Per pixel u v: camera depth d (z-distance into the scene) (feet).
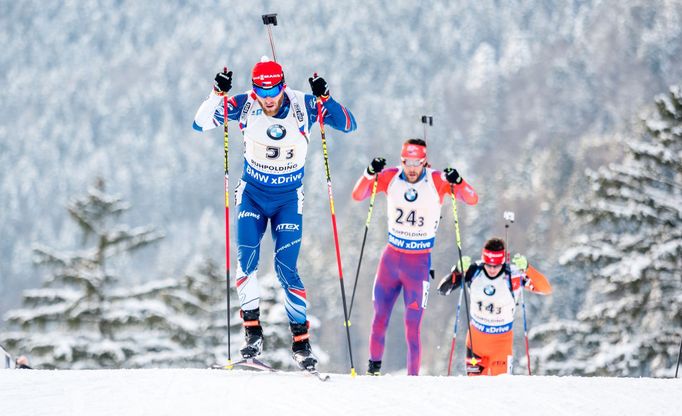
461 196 95.50
